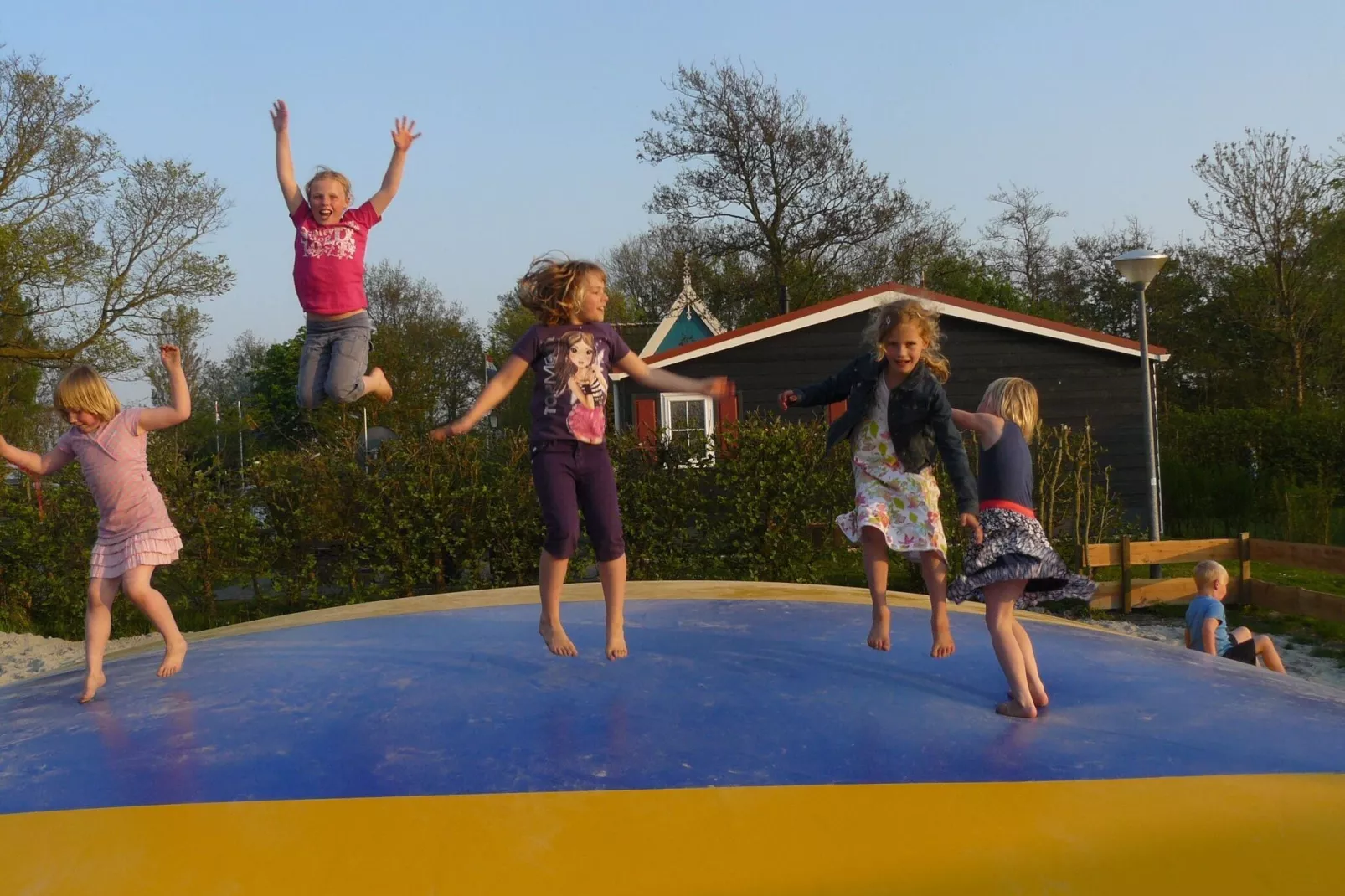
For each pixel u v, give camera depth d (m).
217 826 2.62
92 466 3.88
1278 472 20.58
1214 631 6.71
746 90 34.78
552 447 3.69
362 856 2.46
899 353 3.80
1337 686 8.47
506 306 56.91
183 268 21.52
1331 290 27.28
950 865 2.42
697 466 11.54
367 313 5.31
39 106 20.19
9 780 3.00
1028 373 19.77
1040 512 12.35
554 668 3.85
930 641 4.34
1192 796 2.76
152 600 3.96
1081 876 2.39
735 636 4.37
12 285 20.27
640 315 54.50
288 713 3.44
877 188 35.22
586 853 2.46
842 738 3.14
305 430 31.55
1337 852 2.51
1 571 11.89
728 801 2.70
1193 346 37.22
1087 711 3.47
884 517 3.89
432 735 3.17
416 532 11.38
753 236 35.78
